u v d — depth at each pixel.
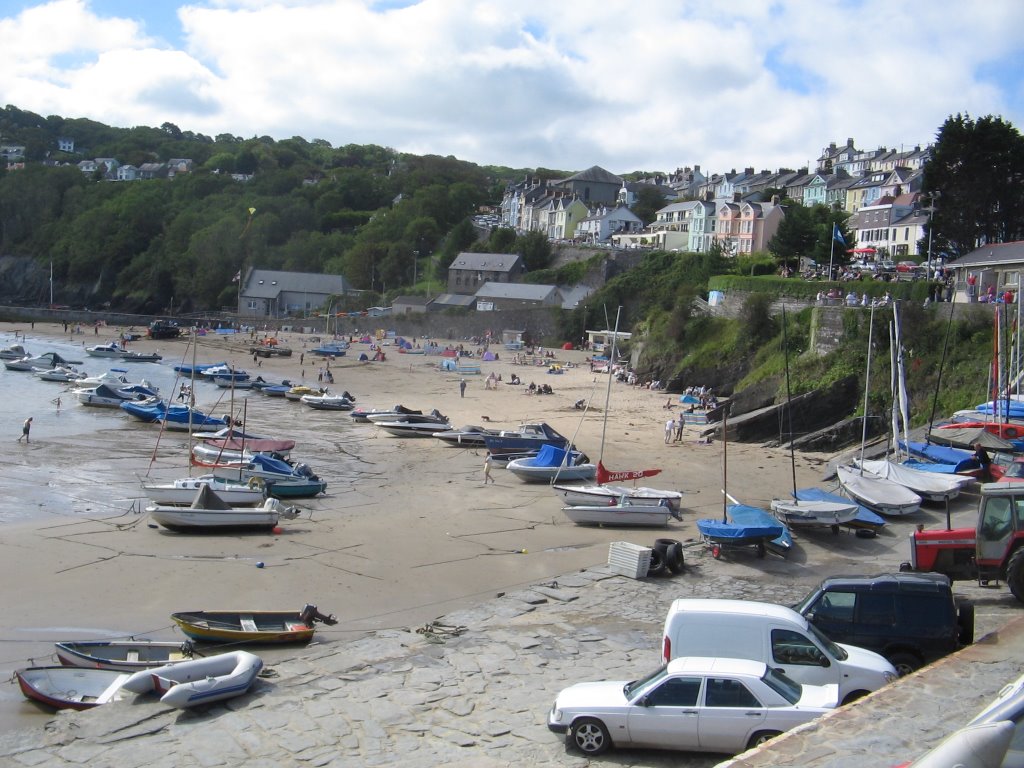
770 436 50.94
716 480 38.66
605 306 103.62
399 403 67.38
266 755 12.95
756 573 23.69
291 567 25.08
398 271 150.25
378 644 18.19
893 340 42.03
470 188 184.00
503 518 31.73
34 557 25.42
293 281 146.25
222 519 28.75
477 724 13.96
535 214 169.25
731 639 13.63
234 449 43.44
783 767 8.36
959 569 19.34
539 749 12.85
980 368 47.22
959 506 31.08
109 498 33.47
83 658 17.06
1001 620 17.31
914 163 135.88
